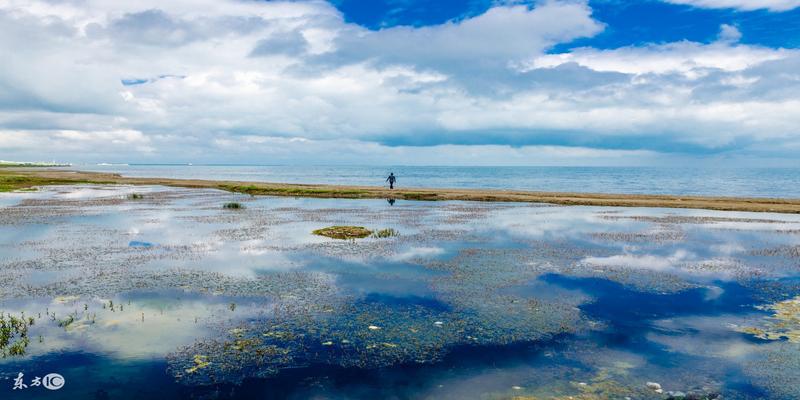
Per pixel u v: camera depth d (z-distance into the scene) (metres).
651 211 45.12
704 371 11.38
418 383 10.76
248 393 10.24
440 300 16.67
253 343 12.78
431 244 27.14
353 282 18.91
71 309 15.33
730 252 25.14
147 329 13.66
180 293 17.17
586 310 15.75
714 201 53.00
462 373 11.25
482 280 19.34
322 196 59.84
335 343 12.87
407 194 59.84
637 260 23.16
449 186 107.69
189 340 12.92
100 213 40.75
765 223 36.62
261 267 21.28
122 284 18.25
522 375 11.16
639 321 14.73
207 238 28.62
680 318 15.01
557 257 23.75
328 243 27.22
